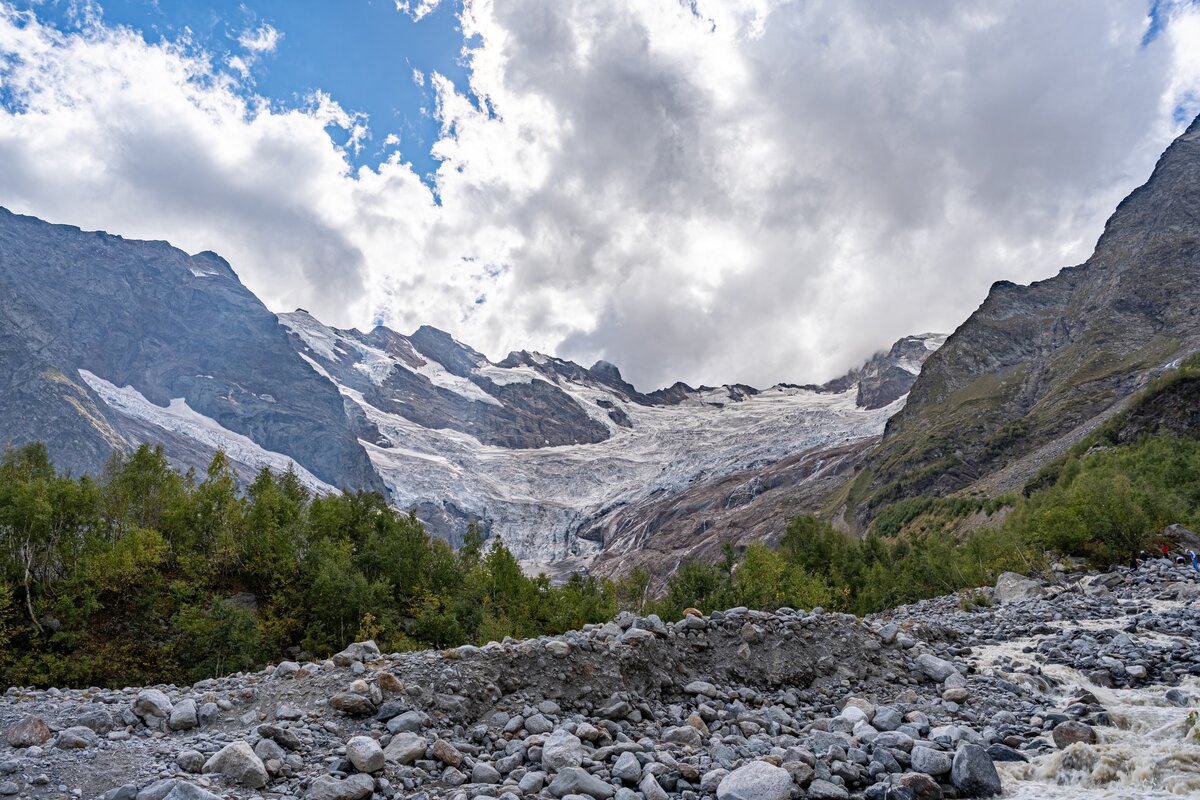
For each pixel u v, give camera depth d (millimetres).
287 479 84812
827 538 88625
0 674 43844
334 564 60562
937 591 60500
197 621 48906
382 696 12547
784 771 10328
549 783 10453
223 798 9047
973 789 10844
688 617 17891
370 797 9672
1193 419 114312
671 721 14094
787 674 17000
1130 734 13086
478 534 88062
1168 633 22484
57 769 9719
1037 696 16453
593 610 67688
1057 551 47406
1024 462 177500
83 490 57844
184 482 75125
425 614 62031
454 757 11016
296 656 53500
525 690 13836
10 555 49062
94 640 48688
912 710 15320
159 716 12289
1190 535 44438
